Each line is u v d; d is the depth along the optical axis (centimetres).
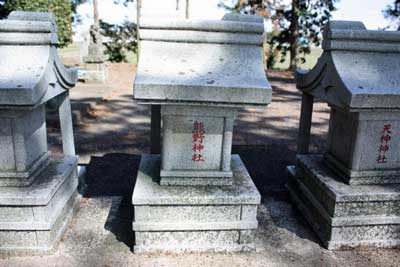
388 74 256
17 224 242
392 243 273
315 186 301
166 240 257
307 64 1717
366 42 266
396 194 262
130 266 243
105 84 986
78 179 340
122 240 273
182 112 245
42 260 246
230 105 231
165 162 259
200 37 251
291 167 376
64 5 1130
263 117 734
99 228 289
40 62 241
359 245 271
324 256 262
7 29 241
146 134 579
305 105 343
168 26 248
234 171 298
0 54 241
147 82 221
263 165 456
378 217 266
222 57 249
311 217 302
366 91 238
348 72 256
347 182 276
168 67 238
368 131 265
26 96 214
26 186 252
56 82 272
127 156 468
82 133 574
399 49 268
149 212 250
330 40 266
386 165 277
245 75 238
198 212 254
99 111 721
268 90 227
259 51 255
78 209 320
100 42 994
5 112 234
